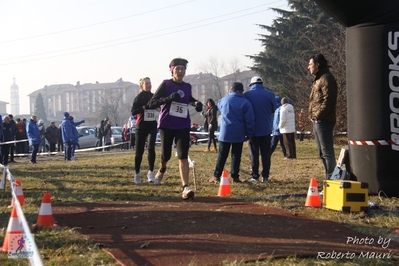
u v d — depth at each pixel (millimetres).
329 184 6918
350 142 8250
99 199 7984
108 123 30938
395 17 7617
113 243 5145
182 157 7895
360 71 7938
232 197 8047
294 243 5113
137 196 8250
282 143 16500
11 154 20766
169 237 5348
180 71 8141
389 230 5766
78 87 126188
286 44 43375
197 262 4473
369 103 7871
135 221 6137
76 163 16688
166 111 8117
